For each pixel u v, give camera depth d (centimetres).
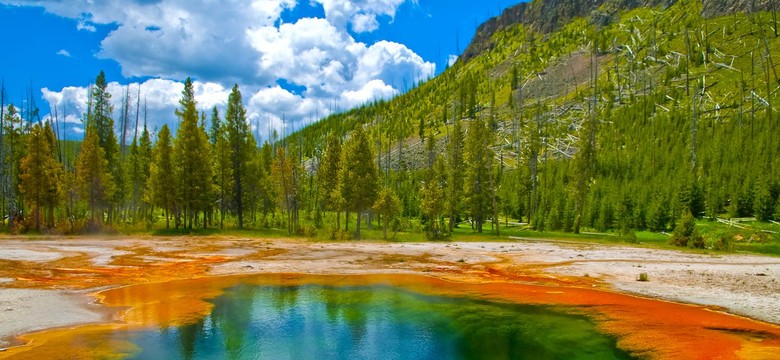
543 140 12012
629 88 13838
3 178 5734
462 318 1558
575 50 19000
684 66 13412
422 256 3428
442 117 16575
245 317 1561
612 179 8288
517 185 8838
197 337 1319
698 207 6544
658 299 1875
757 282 2205
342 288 2125
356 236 5050
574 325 1464
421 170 11794
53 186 5012
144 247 3678
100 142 6744
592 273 2581
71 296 1820
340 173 5178
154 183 5319
